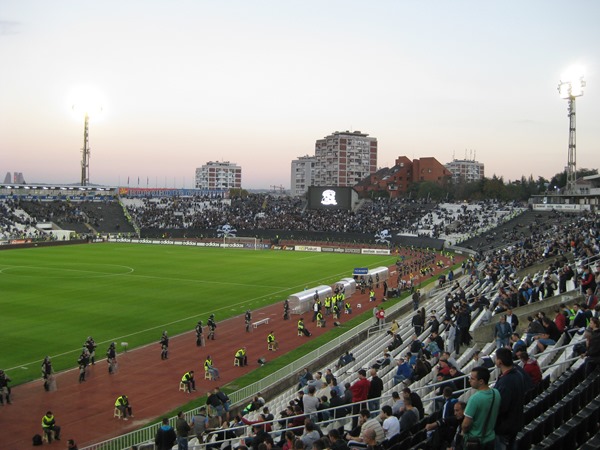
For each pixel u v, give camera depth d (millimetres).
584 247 46250
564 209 129375
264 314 64125
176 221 167625
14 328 54031
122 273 90688
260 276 91688
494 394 10703
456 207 159875
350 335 50156
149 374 42875
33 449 30234
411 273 92625
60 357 45938
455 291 54281
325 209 169375
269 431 22438
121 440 30094
